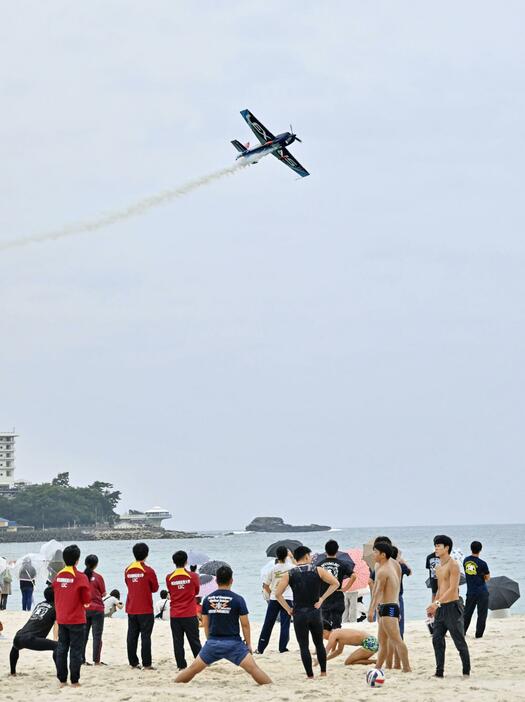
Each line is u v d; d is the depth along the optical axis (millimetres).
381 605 18656
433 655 22250
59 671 17953
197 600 24547
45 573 34219
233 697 16094
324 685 17391
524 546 170750
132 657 20734
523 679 17828
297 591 18484
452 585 18016
